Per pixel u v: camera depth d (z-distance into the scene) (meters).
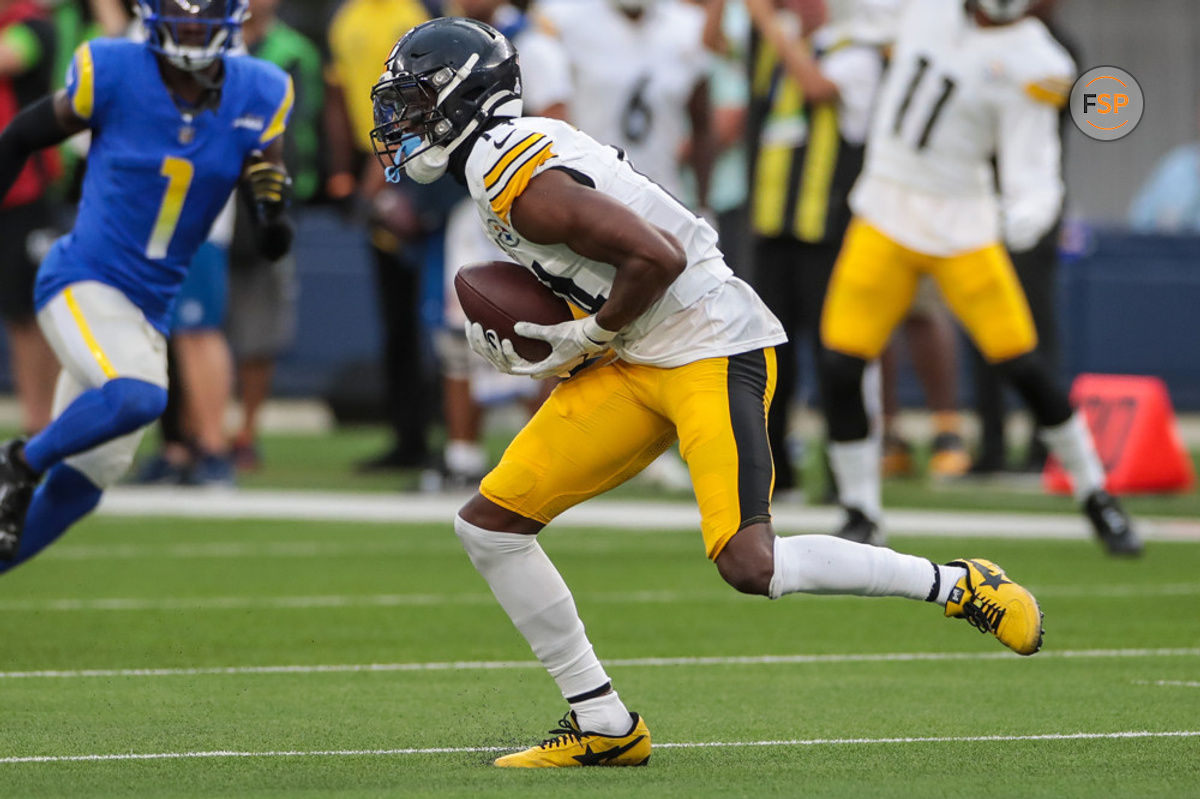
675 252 15.19
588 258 15.54
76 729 17.67
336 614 24.94
